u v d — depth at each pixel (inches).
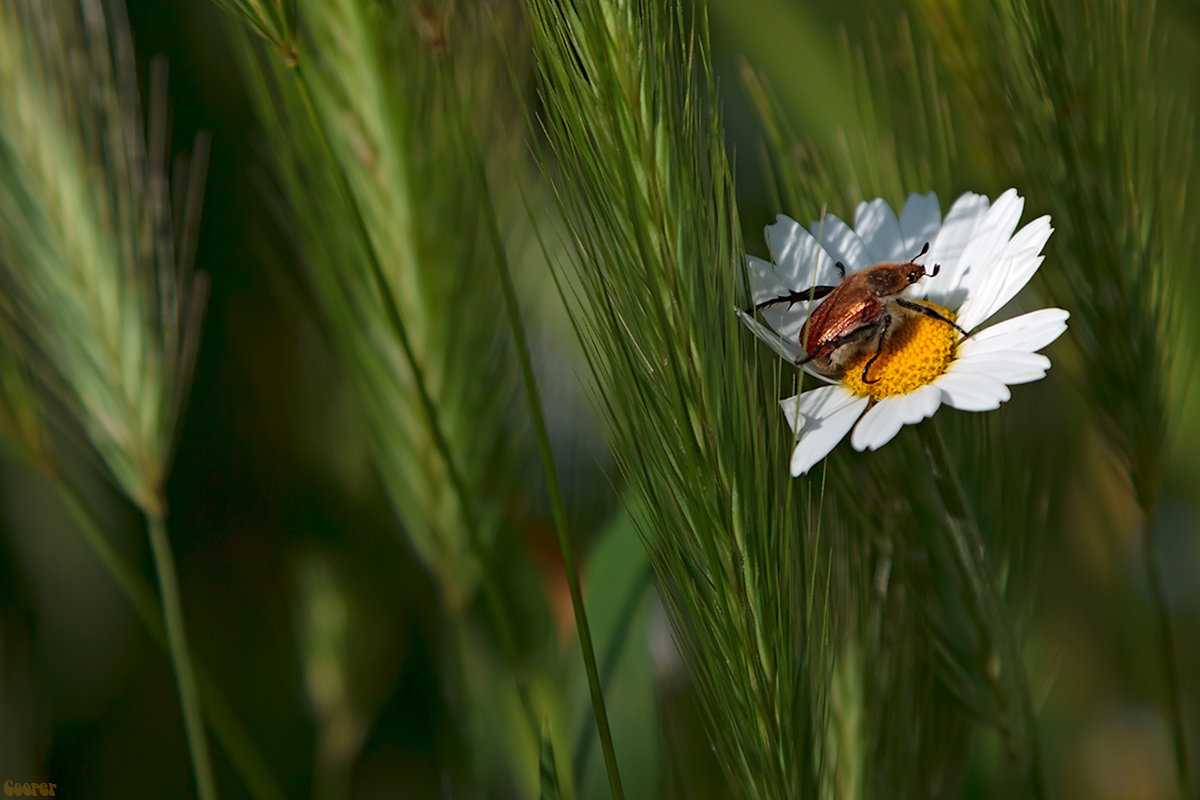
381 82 16.6
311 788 18.2
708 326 15.0
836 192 16.5
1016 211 15.8
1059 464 18.1
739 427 15.0
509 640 16.4
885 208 16.2
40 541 18.4
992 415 16.5
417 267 16.8
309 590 18.1
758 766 15.1
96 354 16.4
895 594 16.2
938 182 16.6
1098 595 18.4
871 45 17.8
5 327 16.9
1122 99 16.4
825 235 16.2
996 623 15.8
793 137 16.7
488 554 17.1
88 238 16.4
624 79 14.9
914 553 16.2
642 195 14.9
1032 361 15.3
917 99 16.8
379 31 16.6
